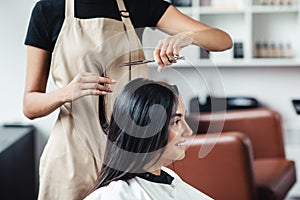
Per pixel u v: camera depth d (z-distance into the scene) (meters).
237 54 4.49
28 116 2.03
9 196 3.12
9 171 3.12
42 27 2.01
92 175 2.02
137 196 1.55
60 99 1.89
